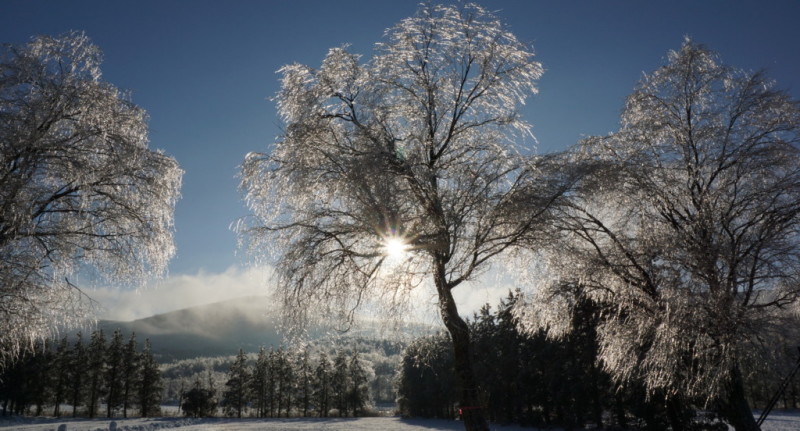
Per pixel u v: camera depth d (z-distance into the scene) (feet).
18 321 41.16
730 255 36.32
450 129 35.06
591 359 124.98
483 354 179.22
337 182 31.78
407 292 33.22
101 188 46.78
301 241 31.76
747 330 35.55
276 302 31.86
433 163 33.37
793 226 37.52
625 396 107.24
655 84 47.83
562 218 35.35
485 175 32.14
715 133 42.47
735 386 39.86
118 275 48.65
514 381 178.70
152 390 337.31
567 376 151.02
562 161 34.78
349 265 32.37
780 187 38.78
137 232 47.75
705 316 35.94
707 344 36.24
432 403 233.76
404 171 31.71
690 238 39.40
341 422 256.52
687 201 42.68
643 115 47.19
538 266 39.14
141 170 48.24
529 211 31.78
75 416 307.17
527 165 33.04
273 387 352.49
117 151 46.50
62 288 45.88
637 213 43.42
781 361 36.09
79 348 312.91
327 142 33.96
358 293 32.91
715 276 37.14
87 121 45.62
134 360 331.16
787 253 36.29
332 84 35.24
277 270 31.94
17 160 40.86
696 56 45.78
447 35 35.68
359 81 34.73
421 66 35.65
